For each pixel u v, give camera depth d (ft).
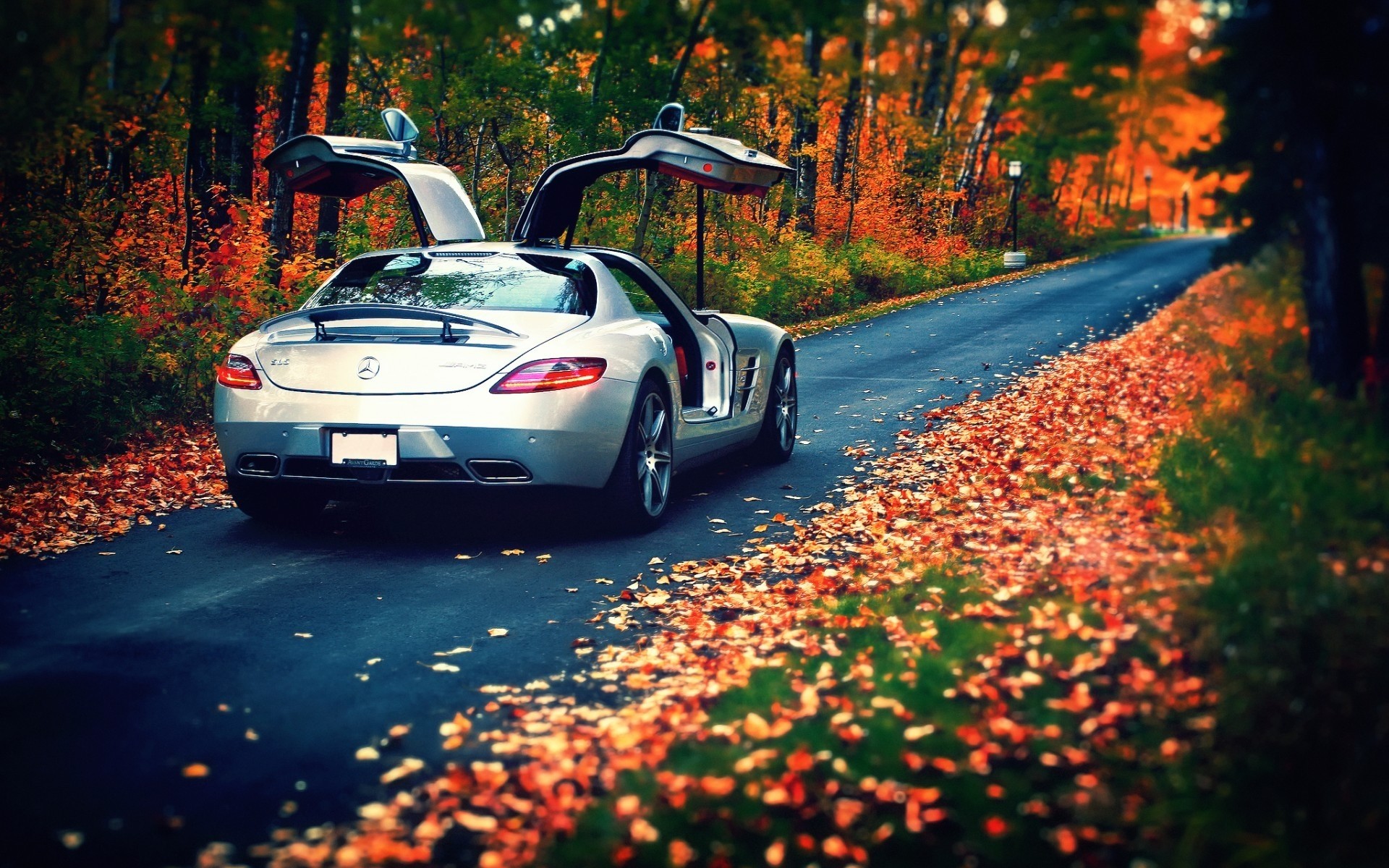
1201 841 7.64
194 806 9.14
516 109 48.57
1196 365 16.37
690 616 14.52
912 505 20.10
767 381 25.16
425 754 10.32
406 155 24.36
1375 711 8.25
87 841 8.49
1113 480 18.08
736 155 22.21
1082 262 110.52
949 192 84.94
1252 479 12.47
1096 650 10.94
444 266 20.17
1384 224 11.32
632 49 46.09
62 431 26.05
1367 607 9.20
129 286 31.35
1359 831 7.48
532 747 10.23
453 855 8.36
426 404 17.08
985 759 9.06
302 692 11.87
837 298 72.43
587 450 17.72
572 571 16.94
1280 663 9.04
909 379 40.40
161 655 12.86
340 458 17.35
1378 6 10.69
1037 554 14.58
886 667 11.64
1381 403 11.21
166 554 17.80
